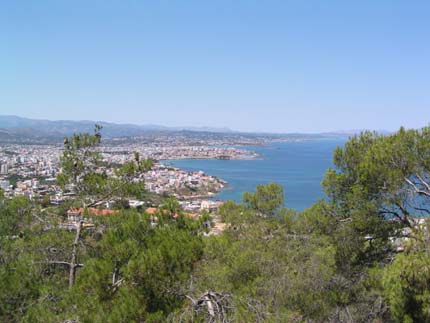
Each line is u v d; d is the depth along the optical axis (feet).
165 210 28.96
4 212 33.30
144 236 26.58
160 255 23.82
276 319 26.66
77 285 23.88
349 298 34.68
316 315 33.45
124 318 21.89
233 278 31.45
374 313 34.04
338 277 35.17
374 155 33.78
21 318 23.67
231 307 25.02
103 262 24.11
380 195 33.68
